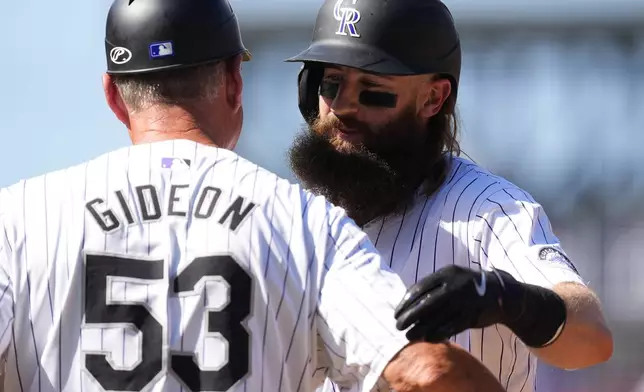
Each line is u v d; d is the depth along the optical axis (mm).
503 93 27906
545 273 9070
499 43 27922
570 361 8617
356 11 10219
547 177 27750
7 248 7809
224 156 8250
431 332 7457
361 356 7664
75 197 7996
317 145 10289
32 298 7711
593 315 8617
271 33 28219
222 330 7680
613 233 27453
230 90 8688
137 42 8344
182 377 7629
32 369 7680
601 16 27578
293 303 7812
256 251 7828
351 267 7875
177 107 8367
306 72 10727
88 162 8305
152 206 7949
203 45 8359
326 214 8102
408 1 10297
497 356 9945
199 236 7855
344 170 10156
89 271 7750
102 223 7863
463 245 9781
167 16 8320
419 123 10383
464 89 28000
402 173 10203
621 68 27594
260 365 7730
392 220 10211
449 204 10008
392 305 7703
